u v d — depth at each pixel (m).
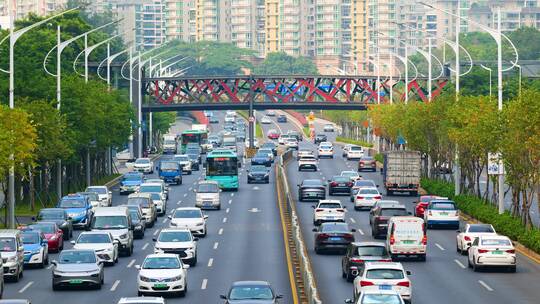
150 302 61.78
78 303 77.44
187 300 78.69
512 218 120.38
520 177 119.75
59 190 157.62
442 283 87.75
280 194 178.62
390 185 177.38
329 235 105.56
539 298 79.69
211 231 128.88
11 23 123.75
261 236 123.25
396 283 71.94
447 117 165.88
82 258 85.38
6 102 156.25
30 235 99.06
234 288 66.75
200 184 157.38
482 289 84.38
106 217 108.38
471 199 146.50
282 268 96.56
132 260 103.62
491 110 136.38
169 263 81.31
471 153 149.12
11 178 120.44
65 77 174.88
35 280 90.12
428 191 179.00
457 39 162.50
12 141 114.19
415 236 101.00
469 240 106.12
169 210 156.38
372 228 122.50
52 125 147.38
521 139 114.62
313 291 67.88
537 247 105.62
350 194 170.75
